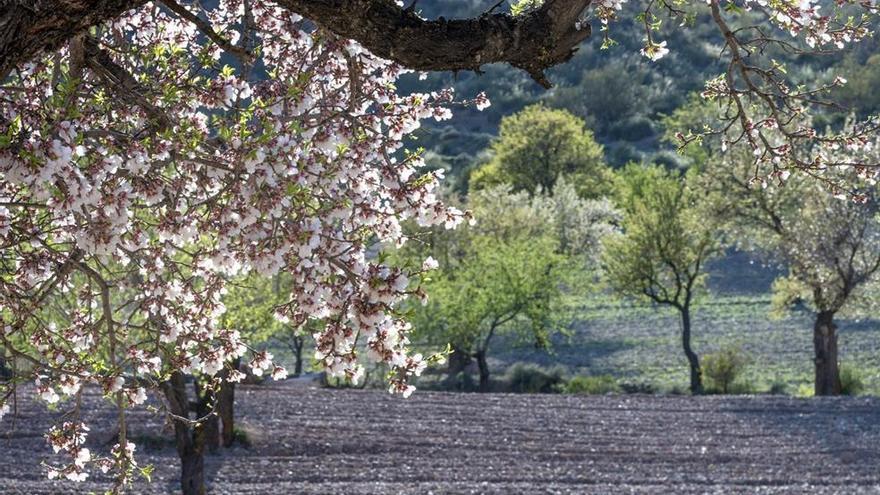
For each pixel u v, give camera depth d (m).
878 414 38.56
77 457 8.00
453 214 7.27
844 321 66.94
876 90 99.50
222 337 8.16
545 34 6.43
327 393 39.78
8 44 5.45
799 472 30.14
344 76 8.13
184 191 7.69
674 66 129.38
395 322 6.99
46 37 5.55
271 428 33.34
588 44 133.00
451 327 51.28
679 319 69.06
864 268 45.41
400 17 6.20
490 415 37.34
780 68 6.97
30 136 6.10
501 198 69.88
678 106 121.75
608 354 61.97
